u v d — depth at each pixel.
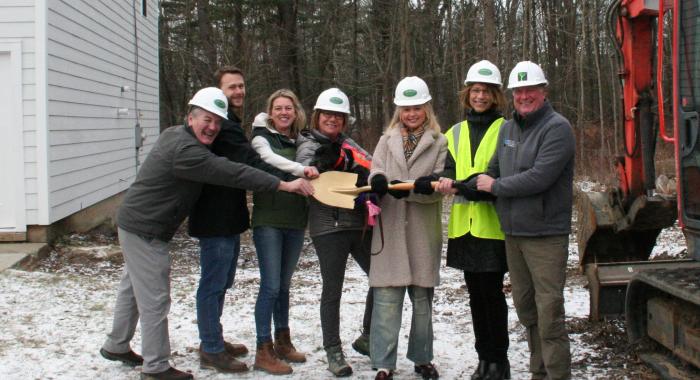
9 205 9.40
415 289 4.75
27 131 9.38
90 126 11.62
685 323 4.14
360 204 4.74
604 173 19.38
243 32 28.36
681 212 4.29
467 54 26.56
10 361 5.18
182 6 30.77
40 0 9.27
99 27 12.27
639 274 4.43
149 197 4.56
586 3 22.64
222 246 4.84
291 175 4.82
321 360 5.29
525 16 19.45
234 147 4.78
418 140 4.71
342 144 5.09
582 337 5.69
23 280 7.77
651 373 4.70
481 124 4.66
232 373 4.97
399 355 5.39
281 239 5.04
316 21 31.08
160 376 4.71
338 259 4.88
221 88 5.03
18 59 9.29
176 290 7.75
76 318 6.41
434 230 4.73
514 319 6.32
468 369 5.04
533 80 4.12
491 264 4.50
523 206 4.19
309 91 31.81
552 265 4.19
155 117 18.16
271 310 5.03
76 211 10.77
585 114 26.23
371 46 29.33
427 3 27.61
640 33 5.92
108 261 9.38
